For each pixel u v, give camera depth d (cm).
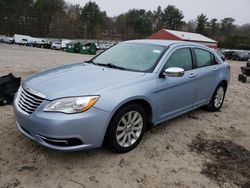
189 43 495
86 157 357
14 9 8869
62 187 299
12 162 336
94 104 322
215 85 550
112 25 11056
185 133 459
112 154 367
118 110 346
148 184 315
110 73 390
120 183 312
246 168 365
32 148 370
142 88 371
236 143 442
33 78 384
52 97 320
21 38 5891
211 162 373
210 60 542
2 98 532
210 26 10044
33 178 310
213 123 520
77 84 344
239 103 707
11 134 406
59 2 10331
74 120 311
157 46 455
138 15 10569
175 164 359
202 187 317
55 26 9869
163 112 421
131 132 375
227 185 325
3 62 1325
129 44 494
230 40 7888
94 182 311
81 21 10300
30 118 325
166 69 398
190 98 478
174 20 10325
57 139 312
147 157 369
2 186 294
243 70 1198
